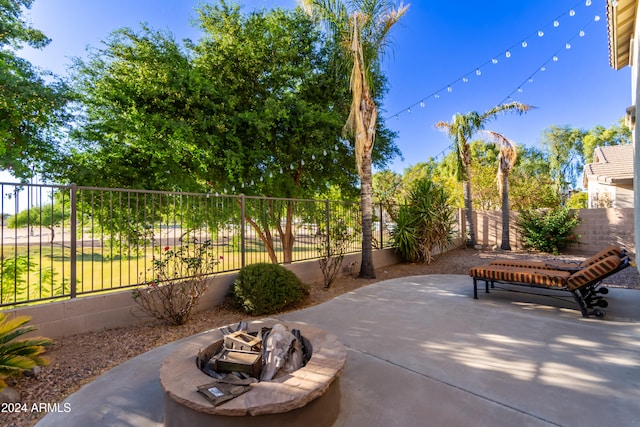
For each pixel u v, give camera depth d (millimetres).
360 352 3186
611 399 2287
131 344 3514
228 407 1711
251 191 8266
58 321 3604
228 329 2979
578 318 4148
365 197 7137
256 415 1726
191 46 8250
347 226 7832
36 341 2742
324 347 2520
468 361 2947
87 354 3229
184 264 4602
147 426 2070
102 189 4188
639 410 2145
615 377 2600
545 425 2004
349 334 3707
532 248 11258
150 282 4172
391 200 10695
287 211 8117
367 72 6984
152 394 2457
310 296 5645
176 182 7414
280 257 10266
